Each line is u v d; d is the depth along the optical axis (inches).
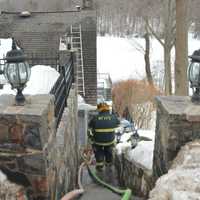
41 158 153.7
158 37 877.8
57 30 717.9
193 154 168.9
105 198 254.4
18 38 709.9
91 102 661.9
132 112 703.1
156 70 1148.5
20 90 164.7
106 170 344.5
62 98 270.8
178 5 407.8
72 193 224.5
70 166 281.0
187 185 144.3
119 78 1106.1
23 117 150.6
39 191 157.6
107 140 334.6
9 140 154.4
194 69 180.7
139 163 254.1
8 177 157.4
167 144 183.8
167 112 182.5
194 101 194.4
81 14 777.6
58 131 231.1
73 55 398.6
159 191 146.7
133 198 247.3
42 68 382.3
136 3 888.3
